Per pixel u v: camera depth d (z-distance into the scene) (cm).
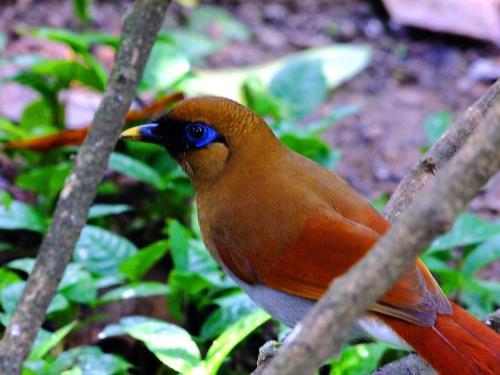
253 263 780
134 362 1041
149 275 1143
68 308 999
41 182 1151
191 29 1644
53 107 1280
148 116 1122
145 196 1256
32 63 1252
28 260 986
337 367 895
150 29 770
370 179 1395
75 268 970
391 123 1509
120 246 1040
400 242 440
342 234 750
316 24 1708
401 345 702
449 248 1048
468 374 667
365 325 712
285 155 804
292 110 1296
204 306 1066
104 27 1591
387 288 463
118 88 771
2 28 1549
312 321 457
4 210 1044
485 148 427
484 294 1048
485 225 1069
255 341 1066
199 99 801
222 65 1570
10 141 1205
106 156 772
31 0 1631
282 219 768
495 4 1688
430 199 436
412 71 1625
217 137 794
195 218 1090
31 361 855
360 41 1681
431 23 1666
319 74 1316
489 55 1659
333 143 1467
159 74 1162
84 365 865
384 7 1733
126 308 1080
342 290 451
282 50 1627
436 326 696
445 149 831
